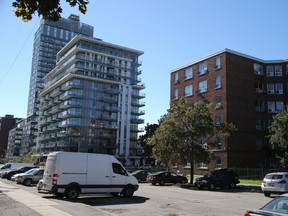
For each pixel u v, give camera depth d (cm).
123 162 10531
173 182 3391
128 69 11338
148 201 1734
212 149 4497
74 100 10056
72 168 1766
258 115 4734
